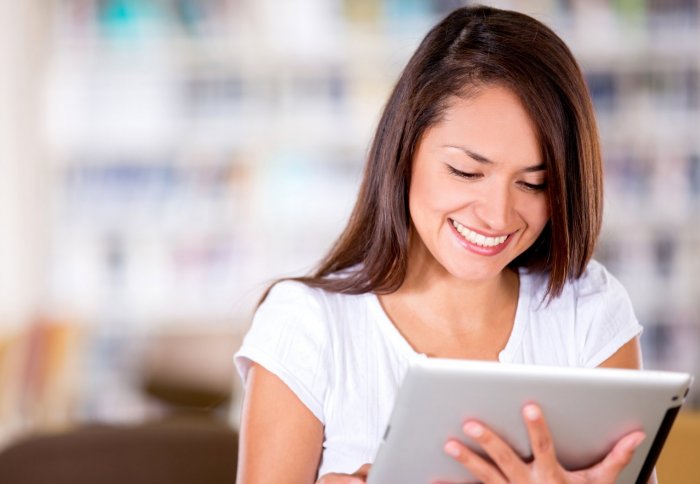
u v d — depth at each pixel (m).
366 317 1.72
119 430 3.29
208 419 3.75
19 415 4.44
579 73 1.61
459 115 1.55
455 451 1.41
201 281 5.21
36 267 5.20
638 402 1.41
